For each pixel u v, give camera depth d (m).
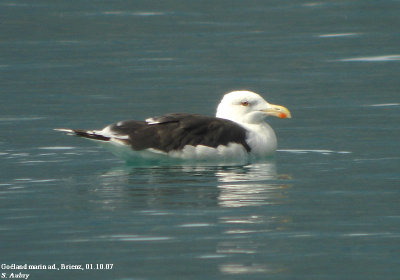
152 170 14.88
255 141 15.95
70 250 10.50
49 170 15.02
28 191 13.41
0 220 11.79
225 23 35.53
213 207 12.29
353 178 14.14
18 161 15.88
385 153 16.27
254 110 16.48
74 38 32.81
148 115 21.02
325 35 32.66
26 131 18.97
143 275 9.65
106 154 16.50
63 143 17.62
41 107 21.94
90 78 25.97
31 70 27.22
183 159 15.41
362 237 10.92
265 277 9.56
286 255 10.27
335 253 10.33
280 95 23.44
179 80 25.62
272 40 31.94
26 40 32.41
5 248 10.61
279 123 20.03
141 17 36.81
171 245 10.63
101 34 33.47
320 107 21.69
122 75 26.44
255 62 28.25
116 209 12.23
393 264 9.93
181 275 9.63
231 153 15.57
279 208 12.24
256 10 38.28
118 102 22.62
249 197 12.94
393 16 35.84
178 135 15.35
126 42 32.03
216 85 24.86
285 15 36.91
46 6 38.94
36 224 11.57
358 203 12.48
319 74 26.22
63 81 25.48
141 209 12.21
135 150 15.18
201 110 21.67
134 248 10.55
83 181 14.04
